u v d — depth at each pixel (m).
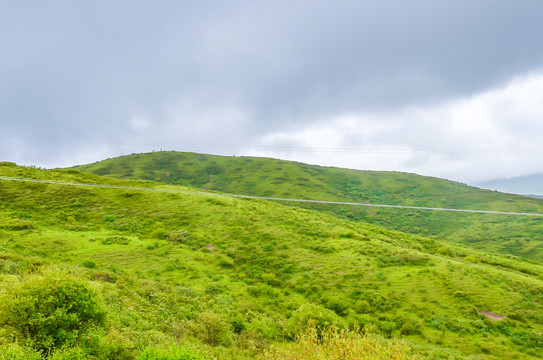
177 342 16.08
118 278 26.16
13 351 9.42
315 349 7.81
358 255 42.53
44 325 11.38
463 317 28.69
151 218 53.84
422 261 40.53
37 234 41.69
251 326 22.91
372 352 7.73
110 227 48.91
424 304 30.97
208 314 19.73
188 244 44.56
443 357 21.48
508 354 23.67
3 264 22.42
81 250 38.28
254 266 39.78
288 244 45.81
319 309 25.22
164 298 23.53
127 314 18.12
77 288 13.01
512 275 36.75
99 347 12.30
